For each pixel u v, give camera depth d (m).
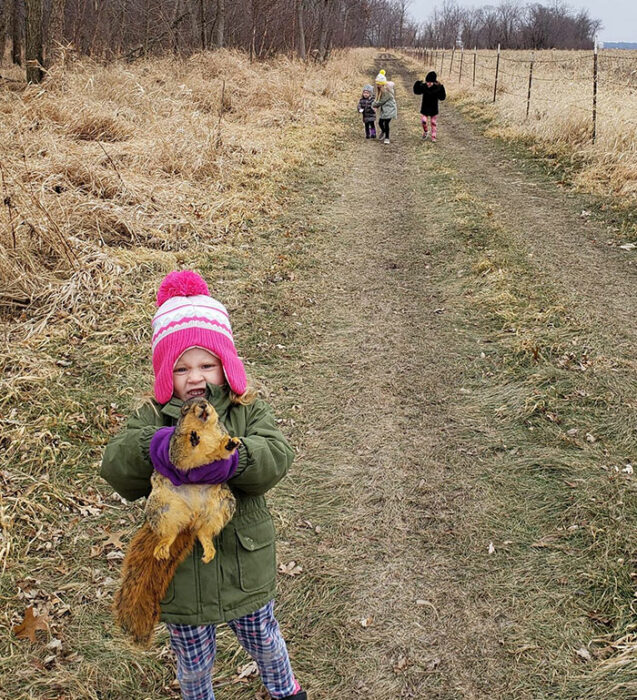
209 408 1.93
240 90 16.11
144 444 2.06
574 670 2.80
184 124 11.28
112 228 7.55
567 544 3.49
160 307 2.32
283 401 4.92
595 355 5.32
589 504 3.74
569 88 17.52
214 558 2.08
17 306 5.83
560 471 4.05
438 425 4.61
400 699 2.73
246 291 6.62
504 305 6.28
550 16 77.69
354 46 52.06
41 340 5.32
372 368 5.36
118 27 21.69
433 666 2.87
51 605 3.12
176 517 1.97
